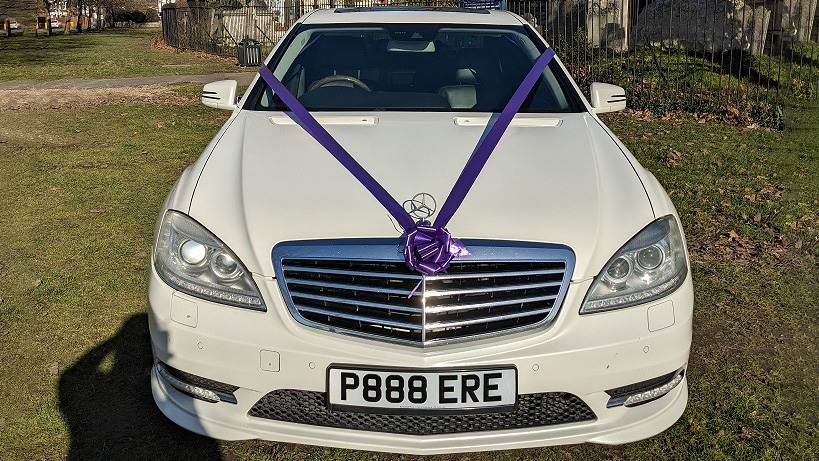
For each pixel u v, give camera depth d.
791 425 3.14
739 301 4.30
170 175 6.91
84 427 3.09
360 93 3.77
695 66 11.61
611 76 11.35
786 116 9.39
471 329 2.56
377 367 2.52
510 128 3.36
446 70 3.93
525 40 4.19
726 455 2.94
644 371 2.63
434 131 3.29
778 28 12.77
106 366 3.55
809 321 4.07
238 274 2.60
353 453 2.96
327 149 3.08
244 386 2.61
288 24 22.00
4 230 5.38
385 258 2.53
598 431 2.65
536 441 2.61
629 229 2.69
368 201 2.72
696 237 5.32
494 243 2.55
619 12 13.66
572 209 2.71
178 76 14.84
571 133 3.31
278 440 2.64
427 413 2.55
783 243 5.18
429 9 4.73
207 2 23.20
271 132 3.30
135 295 4.32
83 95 12.05
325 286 2.56
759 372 3.54
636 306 2.62
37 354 3.65
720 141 8.30
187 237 2.68
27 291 4.35
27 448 2.94
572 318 2.57
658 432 2.75
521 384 2.55
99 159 7.48
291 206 2.71
